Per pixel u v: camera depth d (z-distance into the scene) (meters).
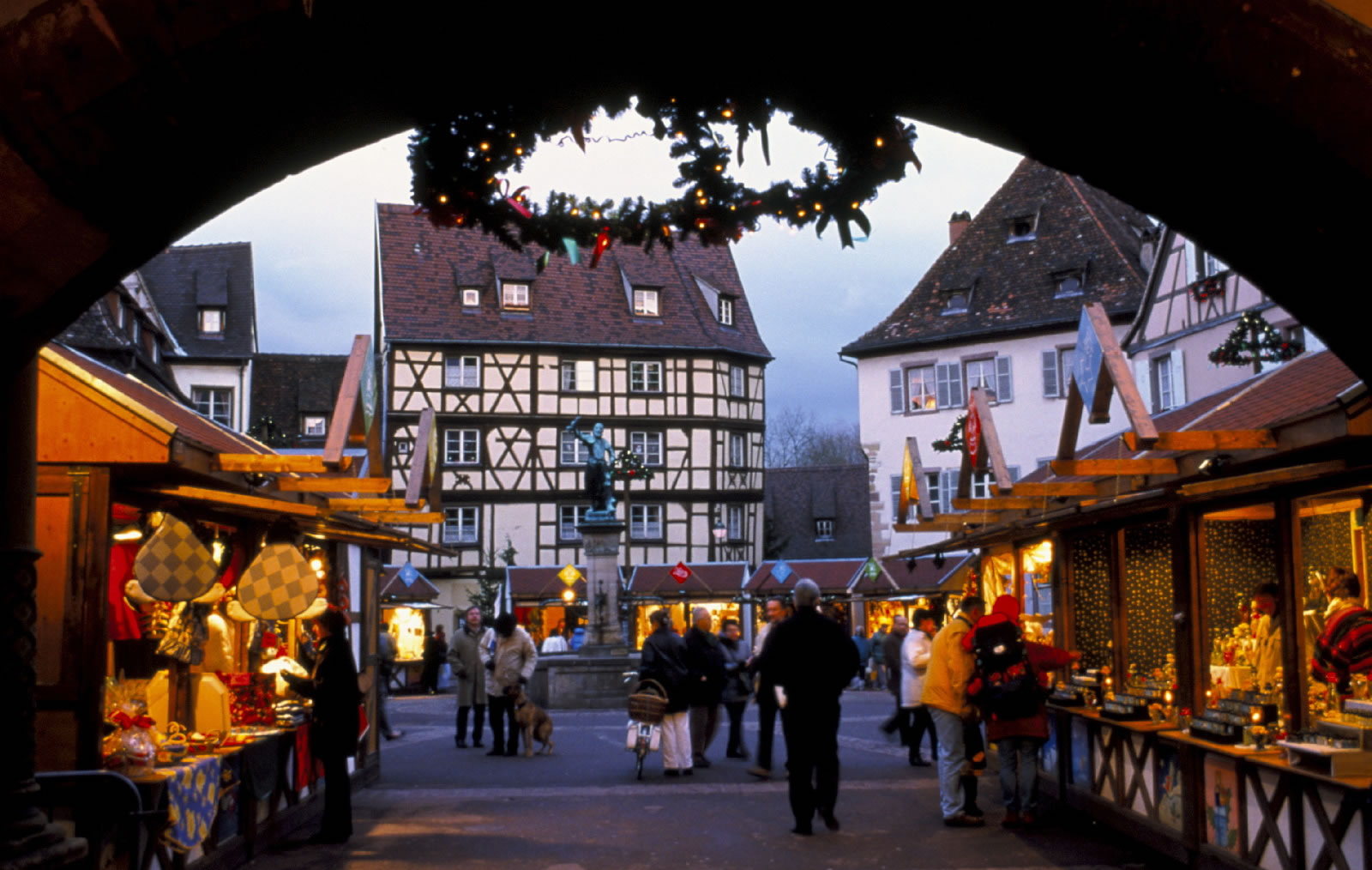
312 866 9.36
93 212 4.72
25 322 4.79
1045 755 12.45
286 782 10.80
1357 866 6.53
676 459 48.78
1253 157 4.85
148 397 9.64
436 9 4.78
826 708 10.68
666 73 5.26
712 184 5.57
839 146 5.48
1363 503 8.03
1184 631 9.13
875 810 11.89
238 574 10.79
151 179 4.79
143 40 4.46
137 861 7.24
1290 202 4.91
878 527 43.16
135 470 7.80
